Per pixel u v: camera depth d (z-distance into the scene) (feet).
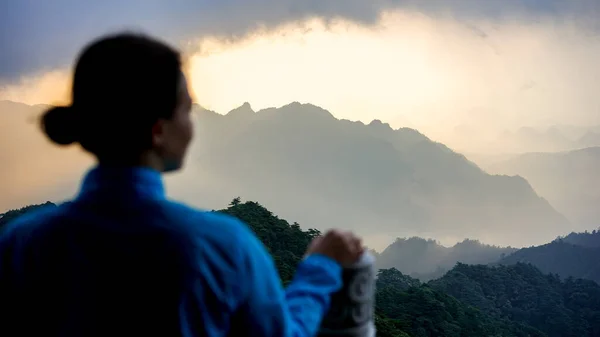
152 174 4.90
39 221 4.98
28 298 4.77
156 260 4.48
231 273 4.54
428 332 175.63
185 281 4.40
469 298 269.64
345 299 5.83
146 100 4.71
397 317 178.29
